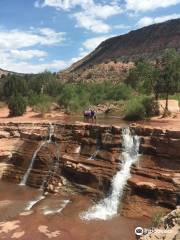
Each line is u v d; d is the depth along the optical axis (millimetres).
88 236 22016
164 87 39844
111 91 63281
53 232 22531
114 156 28734
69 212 25172
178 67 40594
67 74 158000
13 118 46156
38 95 64062
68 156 31109
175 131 26438
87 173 28156
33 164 32750
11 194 29469
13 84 64375
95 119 41406
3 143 35281
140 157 27719
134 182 25500
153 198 24562
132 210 24531
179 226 15633
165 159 26375
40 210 25641
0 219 24469
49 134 34469
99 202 26359
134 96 61094
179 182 24141
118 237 21766
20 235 22250
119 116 45812
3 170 34094
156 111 40688
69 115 49625
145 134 28375
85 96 60594
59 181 29594
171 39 176750
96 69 139875
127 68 130625
